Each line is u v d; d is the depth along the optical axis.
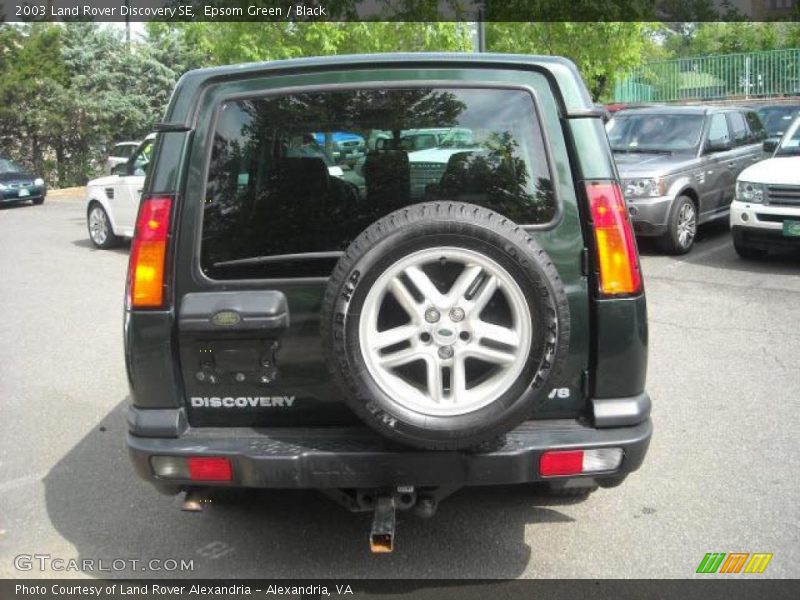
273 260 3.39
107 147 30.97
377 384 3.06
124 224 13.34
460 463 3.21
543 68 3.43
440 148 3.46
